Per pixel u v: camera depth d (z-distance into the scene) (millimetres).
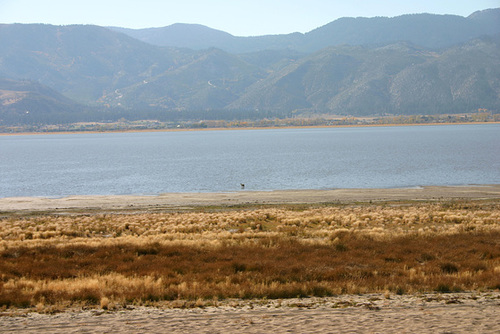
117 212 53906
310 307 16250
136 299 17344
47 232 36938
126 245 29266
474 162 116625
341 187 77312
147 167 123250
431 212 47344
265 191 73250
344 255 25906
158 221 45094
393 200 60312
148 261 24828
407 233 33719
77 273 22203
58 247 28766
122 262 24688
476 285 19141
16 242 31750
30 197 70438
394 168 106938
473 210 48812
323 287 18641
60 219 47000
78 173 111062
